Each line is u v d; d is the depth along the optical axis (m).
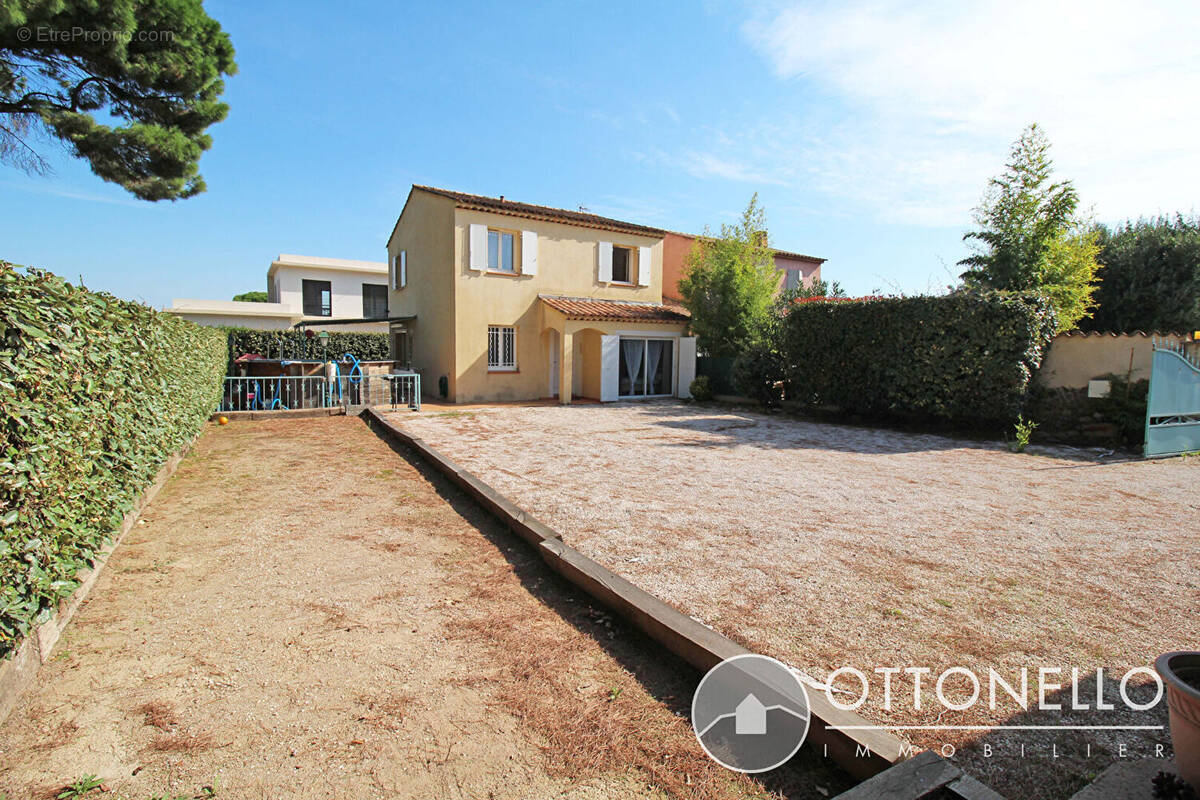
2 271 2.82
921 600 3.74
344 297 29.03
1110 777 2.17
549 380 18.23
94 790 2.18
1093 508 5.98
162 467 6.58
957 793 2.06
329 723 2.59
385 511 5.88
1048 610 3.61
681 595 3.78
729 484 6.93
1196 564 4.40
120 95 9.85
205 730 2.53
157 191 10.62
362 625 3.50
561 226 18.16
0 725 2.53
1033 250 13.50
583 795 2.19
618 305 18.78
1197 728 1.90
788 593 3.82
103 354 4.11
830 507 5.94
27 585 2.74
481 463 8.03
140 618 3.54
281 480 7.12
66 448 3.25
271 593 3.93
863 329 12.72
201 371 9.33
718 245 18.23
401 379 15.46
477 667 3.06
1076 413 10.41
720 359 17.91
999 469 8.05
